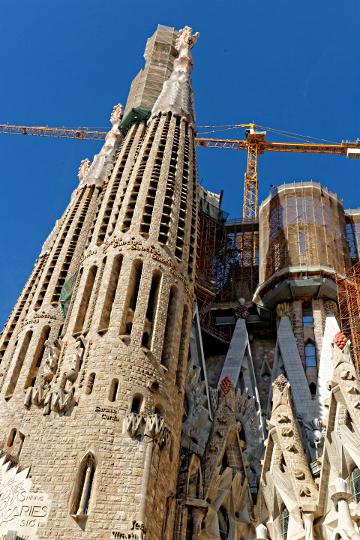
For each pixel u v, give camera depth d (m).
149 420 45.78
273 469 52.06
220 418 57.72
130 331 52.56
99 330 51.03
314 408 62.78
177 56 91.88
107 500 41.47
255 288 89.62
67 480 42.81
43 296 70.25
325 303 77.44
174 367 52.31
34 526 41.12
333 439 49.25
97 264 59.03
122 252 57.12
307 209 85.75
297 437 52.28
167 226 60.25
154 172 65.50
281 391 55.06
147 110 79.50
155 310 53.84
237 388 65.69
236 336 74.31
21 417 55.12
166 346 53.16
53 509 41.69
